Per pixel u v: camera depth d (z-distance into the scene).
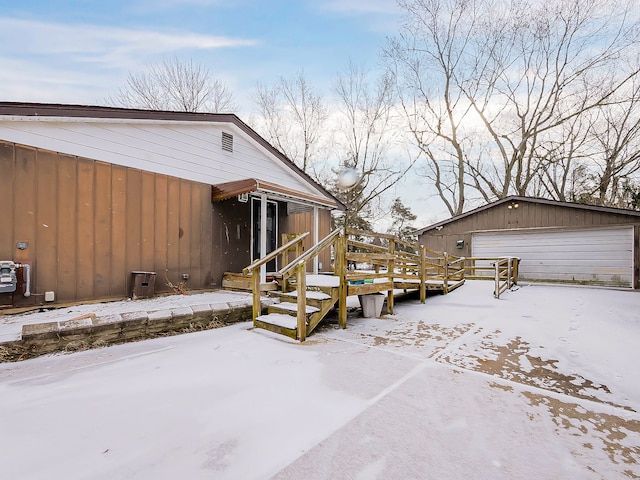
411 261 6.23
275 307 4.47
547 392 2.40
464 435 1.82
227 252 6.99
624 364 2.96
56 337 3.18
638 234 8.91
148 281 5.30
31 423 1.87
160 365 2.84
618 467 1.57
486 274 11.42
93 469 1.48
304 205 8.37
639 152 15.30
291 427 1.86
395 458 1.60
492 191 18.77
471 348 3.45
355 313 5.39
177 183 6.12
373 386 2.45
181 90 20.38
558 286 9.30
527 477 1.48
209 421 1.92
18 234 4.16
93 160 4.94
